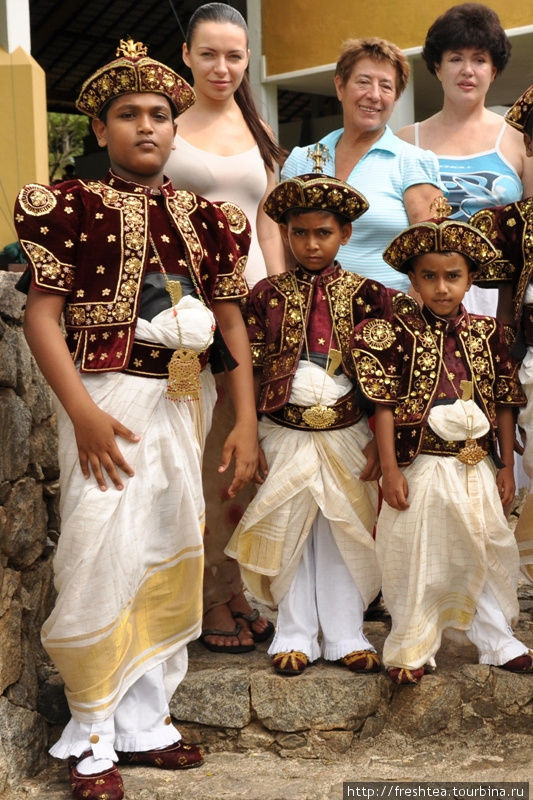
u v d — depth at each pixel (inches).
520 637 168.4
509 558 151.5
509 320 162.6
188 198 143.6
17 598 148.9
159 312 135.7
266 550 151.5
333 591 154.3
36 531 156.3
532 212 157.4
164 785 136.9
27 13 288.0
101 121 141.0
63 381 131.2
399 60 181.8
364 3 379.2
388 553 148.9
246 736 149.4
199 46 166.9
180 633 141.6
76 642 131.6
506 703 148.8
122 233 134.7
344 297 155.3
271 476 151.3
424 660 146.9
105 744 135.0
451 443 147.2
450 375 148.4
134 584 134.3
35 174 284.4
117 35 524.1
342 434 151.8
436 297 148.6
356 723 147.5
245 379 149.2
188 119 170.2
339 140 189.0
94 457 131.6
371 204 177.8
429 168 180.4
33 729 145.3
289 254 180.9
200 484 141.0
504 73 401.4
